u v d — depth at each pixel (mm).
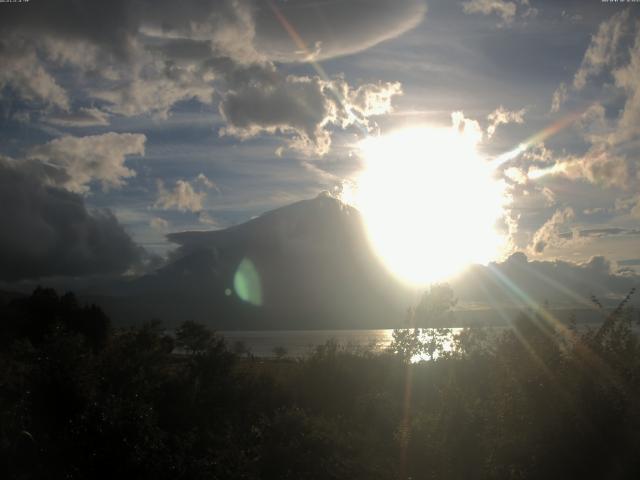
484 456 13289
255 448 14672
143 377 17016
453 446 13781
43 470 11016
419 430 15086
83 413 11453
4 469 10977
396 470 13914
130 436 11195
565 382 13055
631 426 12227
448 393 15266
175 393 21078
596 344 13766
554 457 12242
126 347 22891
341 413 21250
